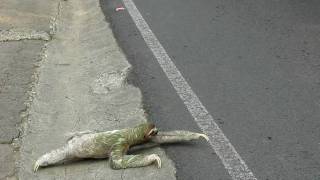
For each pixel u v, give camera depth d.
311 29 5.74
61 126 4.28
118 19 6.20
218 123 4.25
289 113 4.33
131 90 4.69
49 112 4.45
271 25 5.88
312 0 6.56
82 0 7.04
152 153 3.93
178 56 5.27
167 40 5.62
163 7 6.55
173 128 4.21
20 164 3.83
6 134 4.12
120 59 5.20
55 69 5.12
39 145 4.05
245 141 4.04
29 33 5.75
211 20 6.09
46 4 6.70
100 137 3.87
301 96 4.54
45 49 5.45
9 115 4.34
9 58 5.21
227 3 6.61
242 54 5.26
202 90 4.69
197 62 5.14
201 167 3.81
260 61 5.11
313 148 3.94
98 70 5.07
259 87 4.70
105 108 4.48
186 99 4.57
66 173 3.78
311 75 4.85
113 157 3.79
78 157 3.86
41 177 3.75
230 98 4.56
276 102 4.48
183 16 6.24
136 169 3.76
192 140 4.07
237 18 6.11
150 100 4.57
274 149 3.95
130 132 3.92
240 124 4.23
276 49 5.34
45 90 4.73
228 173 3.75
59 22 6.18
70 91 4.77
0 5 6.49
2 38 5.61
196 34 5.73
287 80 4.79
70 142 3.89
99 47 5.53
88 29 6.07
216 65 5.08
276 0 6.62
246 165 3.81
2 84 4.77
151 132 3.97
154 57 5.27
